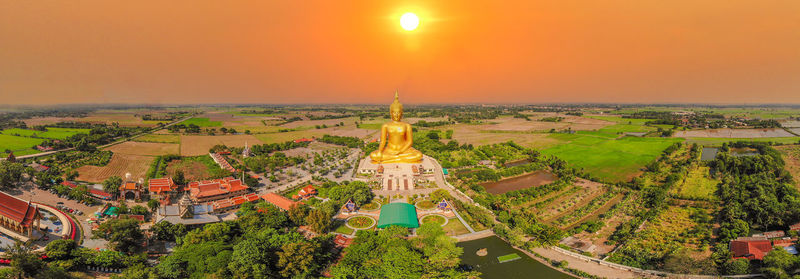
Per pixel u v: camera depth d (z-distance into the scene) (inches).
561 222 3841.0
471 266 2906.0
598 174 6067.9
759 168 5442.9
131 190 4357.8
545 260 3002.0
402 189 4886.8
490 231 3526.1
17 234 3068.4
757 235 3240.7
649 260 2881.4
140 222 3555.6
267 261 2581.2
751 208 3641.7
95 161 6363.2
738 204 3816.4
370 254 2748.5
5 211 3142.2
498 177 5703.7
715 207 4124.0
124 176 5590.6
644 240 3334.2
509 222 3686.0
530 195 4692.4
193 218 3523.6
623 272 2787.9
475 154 7701.8
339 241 3255.4
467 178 5639.8
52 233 3245.6
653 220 3754.9
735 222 3383.4
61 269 2353.6
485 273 2802.7
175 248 3002.0
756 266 2741.1
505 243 3309.5
